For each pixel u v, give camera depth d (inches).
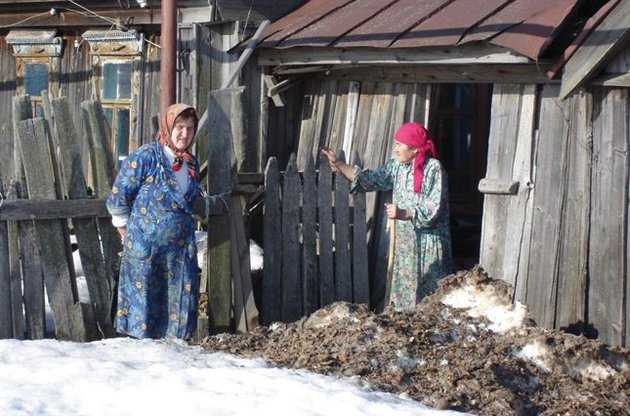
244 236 285.9
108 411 172.6
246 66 366.6
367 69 341.4
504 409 193.5
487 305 240.8
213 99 278.7
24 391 181.2
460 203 430.6
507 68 291.7
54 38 457.1
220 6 367.9
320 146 357.1
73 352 214.2
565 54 263.4
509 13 294.8
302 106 370.6
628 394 215.6
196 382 188.7
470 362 210.1
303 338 223.5
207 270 281.1
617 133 265.9
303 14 369.1
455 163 431.5
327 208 306.2
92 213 264.7
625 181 264.1
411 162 282.8
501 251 292.4
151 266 253.8
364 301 311.7
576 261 274.4
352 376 199.0
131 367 199.8
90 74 447.8
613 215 266.7
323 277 305.7
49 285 261.9
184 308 257.1
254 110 367.9
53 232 261.7
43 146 258.5
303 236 303.0
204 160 339.3
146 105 427.2
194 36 388.5
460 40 288.4
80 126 446.9
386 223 319.3
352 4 356.8
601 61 257.8
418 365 208.7
